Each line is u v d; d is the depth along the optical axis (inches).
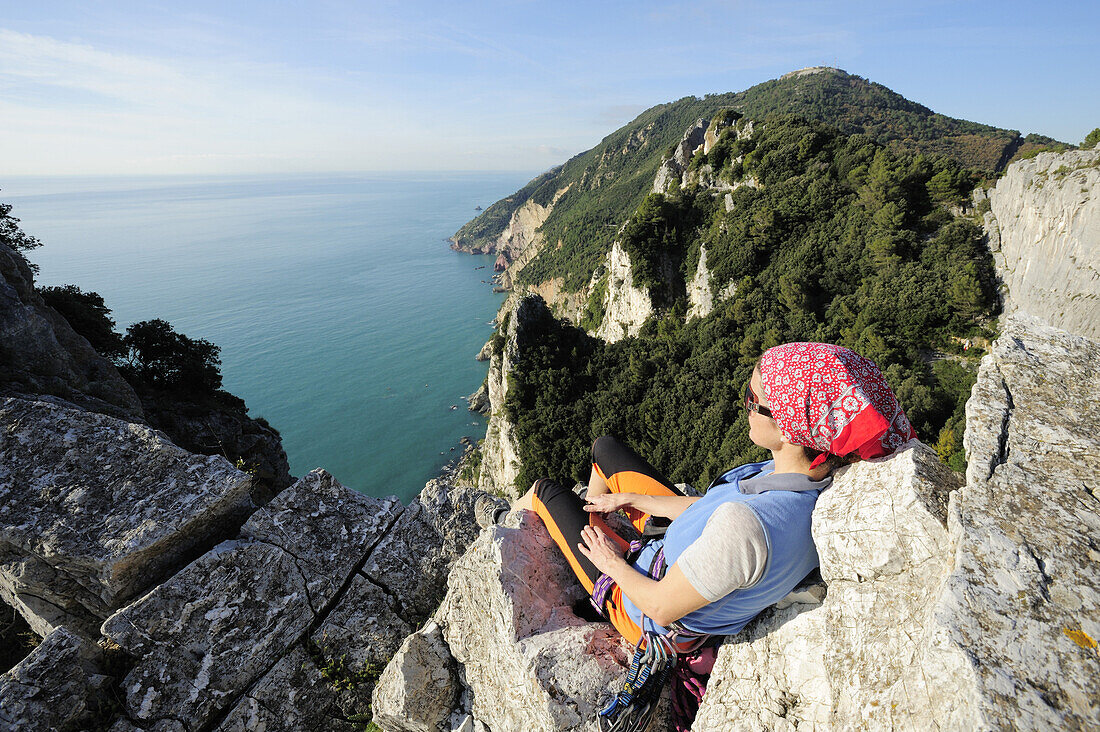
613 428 2097.7
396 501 253.3
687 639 94.2
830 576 79.0
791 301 2159.2
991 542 59.9
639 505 114.6
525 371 2365.9
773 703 81.6
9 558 195.8
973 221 1989.4
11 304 542.6
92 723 170.9
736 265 2539.4
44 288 962.7
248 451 816.3
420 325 6579.7
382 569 230.5
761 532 74.5
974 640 51.6
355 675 208.4
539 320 2461.9
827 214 2396.7
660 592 82.0
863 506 75.4
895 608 68.1
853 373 76.0
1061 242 1496.1
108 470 218.1
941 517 67.0
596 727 102.0
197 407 837.2
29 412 228.4
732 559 73.9
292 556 220.1
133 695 177.3
